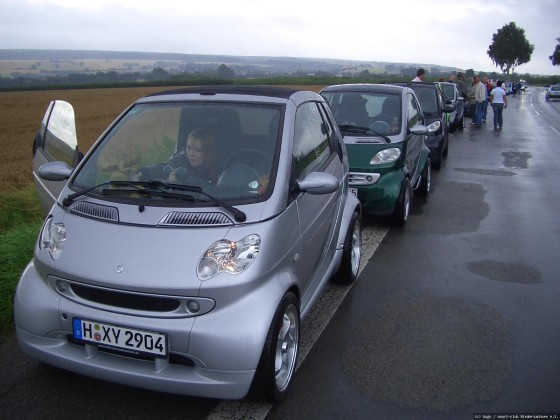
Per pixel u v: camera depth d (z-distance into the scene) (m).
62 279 3.13
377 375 3.67
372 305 4.82
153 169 3.75
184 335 2.89
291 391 3.45
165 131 4.04
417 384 3.58
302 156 3.95
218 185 3.47
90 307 3.06
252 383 3.10
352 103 8.09
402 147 7.21
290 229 3.42
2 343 3.95
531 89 93.81
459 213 8.23
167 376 2.93
